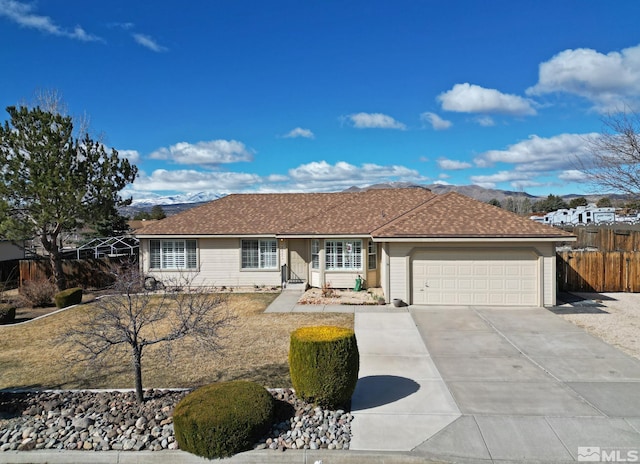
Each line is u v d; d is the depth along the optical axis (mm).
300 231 20938
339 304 17594
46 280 20391
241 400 6996
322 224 21531
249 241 22375
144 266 22594
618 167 21500
